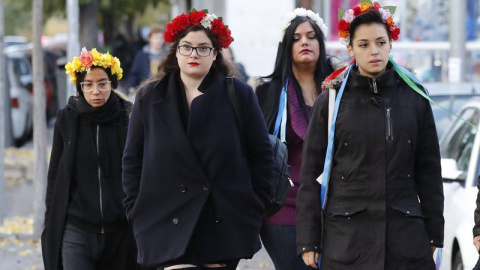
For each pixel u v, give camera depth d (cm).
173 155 1041
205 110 1046
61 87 4828
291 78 1316
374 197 1017
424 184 1043
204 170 1044
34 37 2117
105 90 1269
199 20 1058
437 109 1948
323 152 1061
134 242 1282
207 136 1045
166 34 1066
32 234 2175
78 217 1267
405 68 1097
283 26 1322
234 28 3534
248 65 3538
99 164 1269
